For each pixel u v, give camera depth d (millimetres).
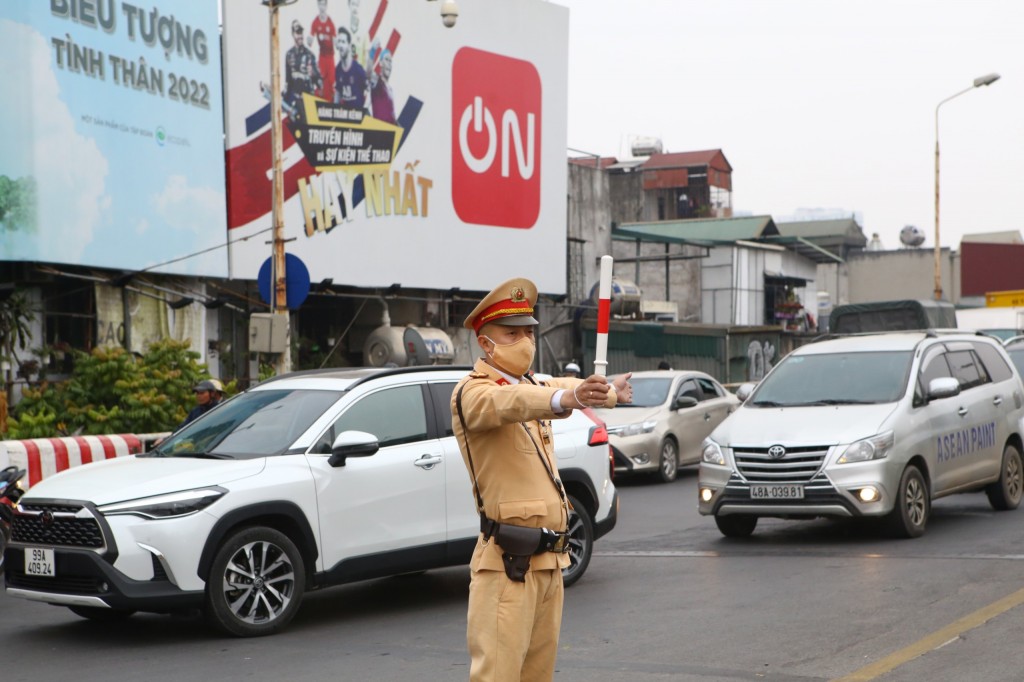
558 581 4633
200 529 7762
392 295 26531
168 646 7820
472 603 4531
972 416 12617
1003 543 10734
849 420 11312
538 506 4480
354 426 8727
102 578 7586
